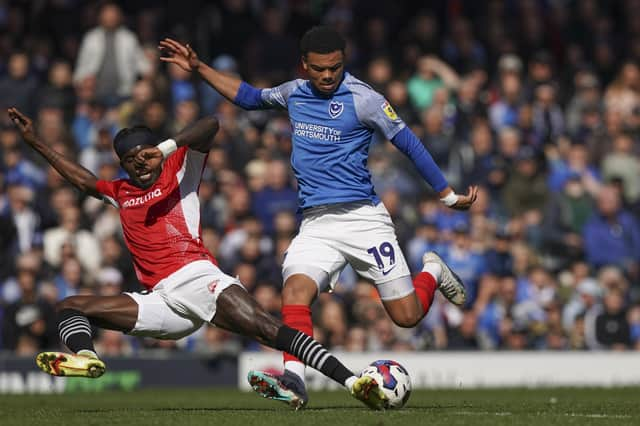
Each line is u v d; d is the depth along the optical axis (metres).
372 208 21.02
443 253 41.28
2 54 49.69
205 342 37.06
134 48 47.59
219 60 51.41
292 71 51.28
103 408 22.64
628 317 40.25
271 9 52.41
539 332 39.66
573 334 39.94
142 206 19.86
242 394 31.33
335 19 54.44
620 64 58.59
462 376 35.94
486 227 42.81
